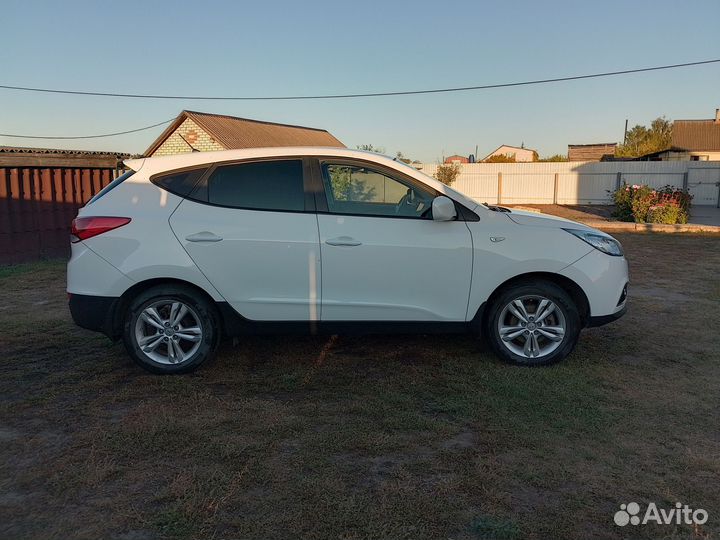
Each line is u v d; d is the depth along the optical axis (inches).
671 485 118.4
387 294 180.9
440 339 216.8
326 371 185.0
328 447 134.4
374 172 183.6
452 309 183.2
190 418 150.0
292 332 182.9
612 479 120.4
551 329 185.0
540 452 131.6
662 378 177.2
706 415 151.1
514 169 1209.4
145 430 142.6
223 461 128.3
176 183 181.3
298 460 128.3
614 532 103.7
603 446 134.4
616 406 156.6
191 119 1157.7
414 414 151.9
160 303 178.4
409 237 179.6
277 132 1364.4
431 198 183.9
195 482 119.5
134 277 175.3
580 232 187.3
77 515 109.0
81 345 213.2
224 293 177.8
